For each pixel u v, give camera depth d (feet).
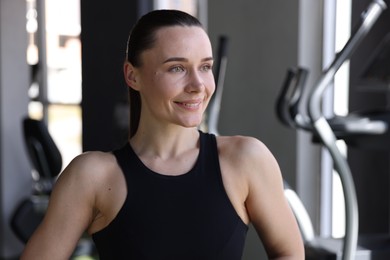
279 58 16.53
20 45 21.08
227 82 18.37
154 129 5.50
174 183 5.36
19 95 21.16
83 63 15.12
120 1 14.69
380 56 11.58
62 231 5.50
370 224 14.82
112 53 14.79
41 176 19.83
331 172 16.29
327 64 15.89
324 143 9.60
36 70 26.68
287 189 11.35
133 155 5.48
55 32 30.53
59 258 5.52
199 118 5.38
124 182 5.39
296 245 5.84
